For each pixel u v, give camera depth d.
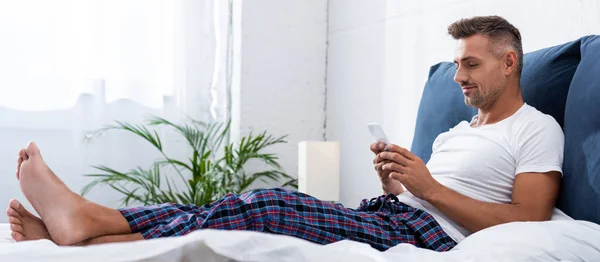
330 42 4.20
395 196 1.97
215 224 1.59
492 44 2.11
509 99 2.12
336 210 1.74
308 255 1.31
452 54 3.18
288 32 4.13
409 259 1.45
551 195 1.93
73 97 3.68
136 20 3.80
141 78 3.82
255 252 1.27
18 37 3.57
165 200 3.70
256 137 3.95
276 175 4.06
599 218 1.85
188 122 3.95
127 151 3.81
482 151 2.05
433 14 3.32
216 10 4.02
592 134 1.93
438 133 2.50
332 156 3.57
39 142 3.63
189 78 3.95
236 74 4.03
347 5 4.04
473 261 1.47
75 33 3.67
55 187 1.65
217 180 3.68
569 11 2.60
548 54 2.22
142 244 1.25
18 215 1.74
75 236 1.58
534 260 1.52
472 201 1.89
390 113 3.63
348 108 4.01
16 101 3.58
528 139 1.99
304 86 4.18
